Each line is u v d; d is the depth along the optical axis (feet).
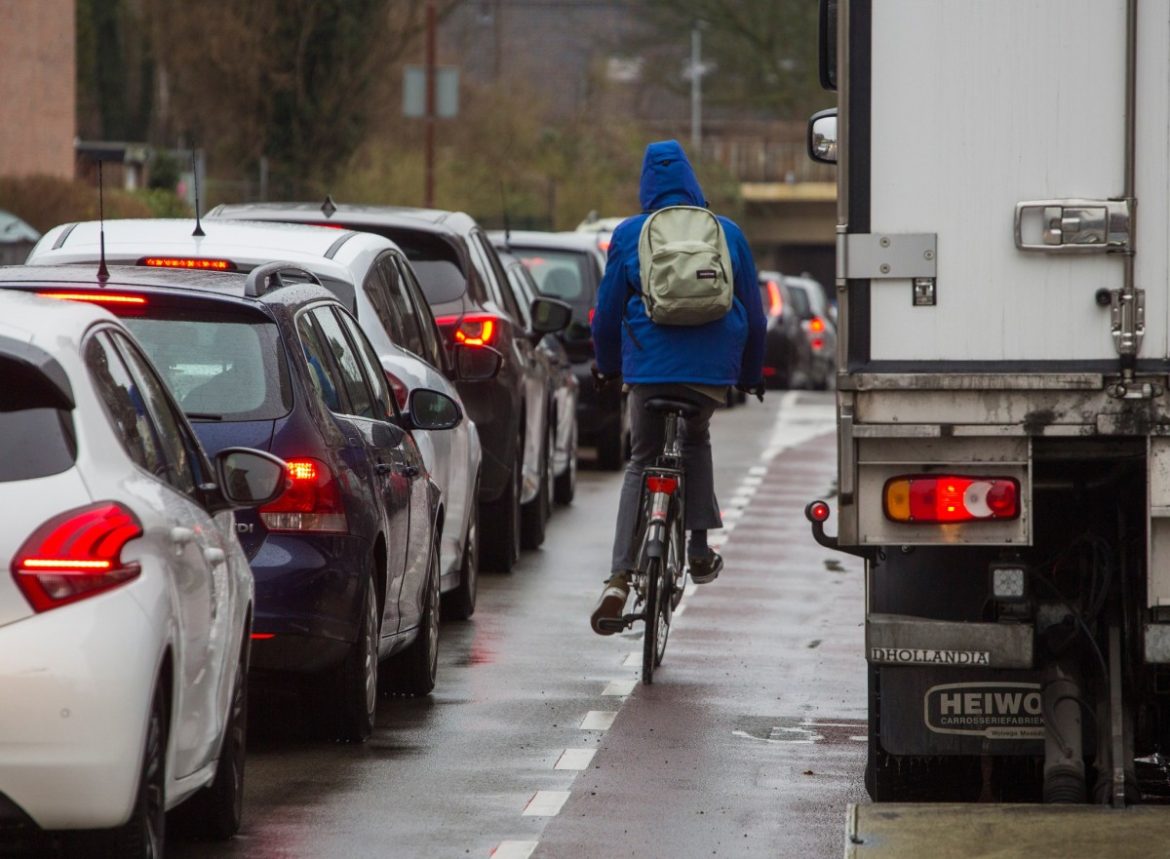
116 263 104.63
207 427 83.35
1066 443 66.74
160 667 59.00
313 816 76.13
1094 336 65.36
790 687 103.96
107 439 60.85
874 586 71.36
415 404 103.19
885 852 66.13
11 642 56.54
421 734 91.20
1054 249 65.10
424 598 99.40
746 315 105.50
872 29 65.46
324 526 84.12
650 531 103.96
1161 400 65.21
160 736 60.54
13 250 361.10
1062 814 69.67
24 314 62.64
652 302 102.63
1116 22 64.95
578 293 218.59
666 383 104.01
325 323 94.07
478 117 590.55
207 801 71.15
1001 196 65.36
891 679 73.97
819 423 300.40
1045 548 71.82
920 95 65.41
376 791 80.23
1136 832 67.67
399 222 140.26
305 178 465.47
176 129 506.07
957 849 66.33
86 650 56.80
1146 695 72.79
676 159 106.52
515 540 147.64
